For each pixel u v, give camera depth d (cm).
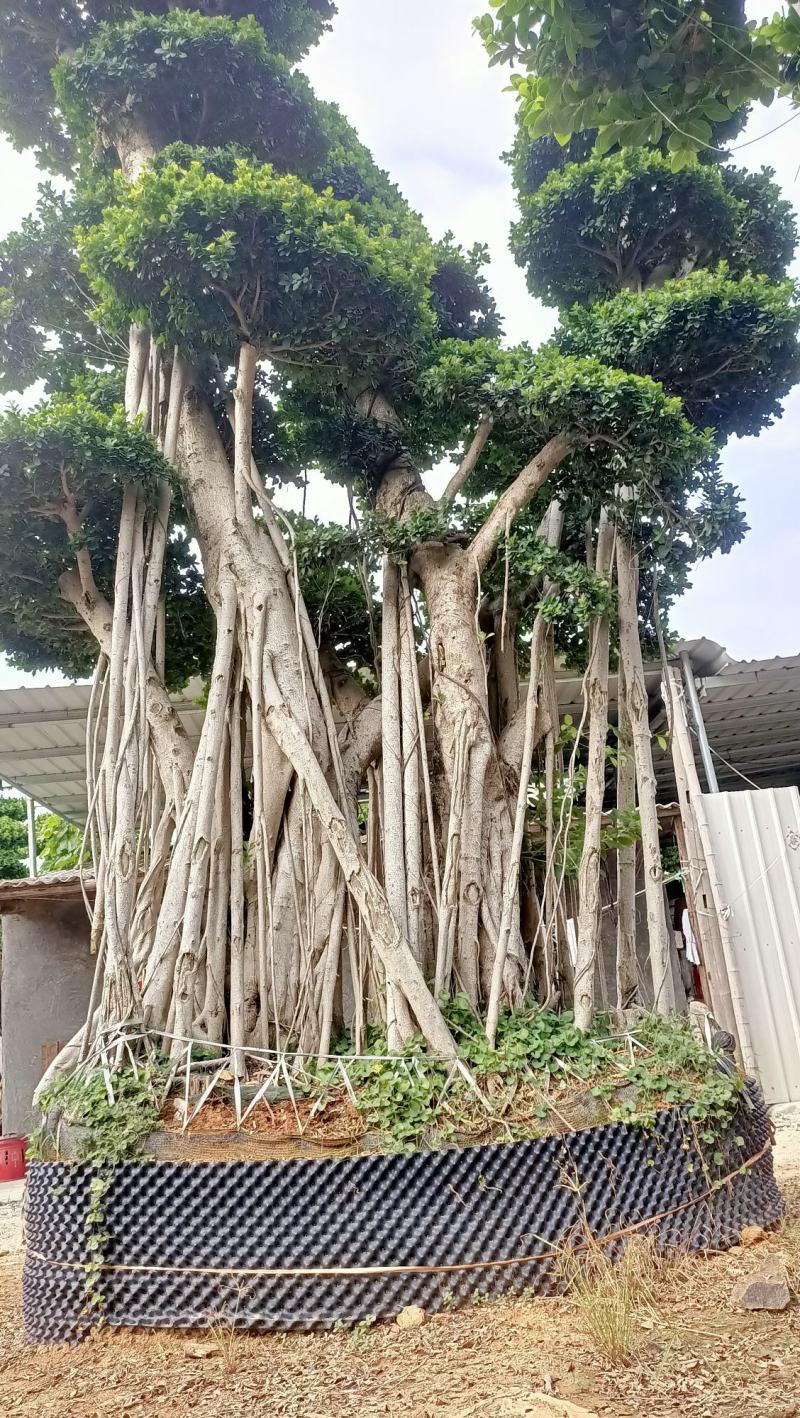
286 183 600
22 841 2412
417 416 788
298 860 621
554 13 366
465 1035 526
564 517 751
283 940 605
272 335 659
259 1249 417
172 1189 434
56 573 670
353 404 796
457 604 665
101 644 656
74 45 816
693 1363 334
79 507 646
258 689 607
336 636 793
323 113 866
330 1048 566
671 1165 468
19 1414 356
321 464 822
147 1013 534
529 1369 342
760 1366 327
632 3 367
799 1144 704
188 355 686
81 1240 436
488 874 620
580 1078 493
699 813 776
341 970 603
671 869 1266
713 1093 492
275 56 735
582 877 601
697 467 677
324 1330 405
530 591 720
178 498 729
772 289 668
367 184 888
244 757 676
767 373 706
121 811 570
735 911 802
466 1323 396
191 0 812
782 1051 773
